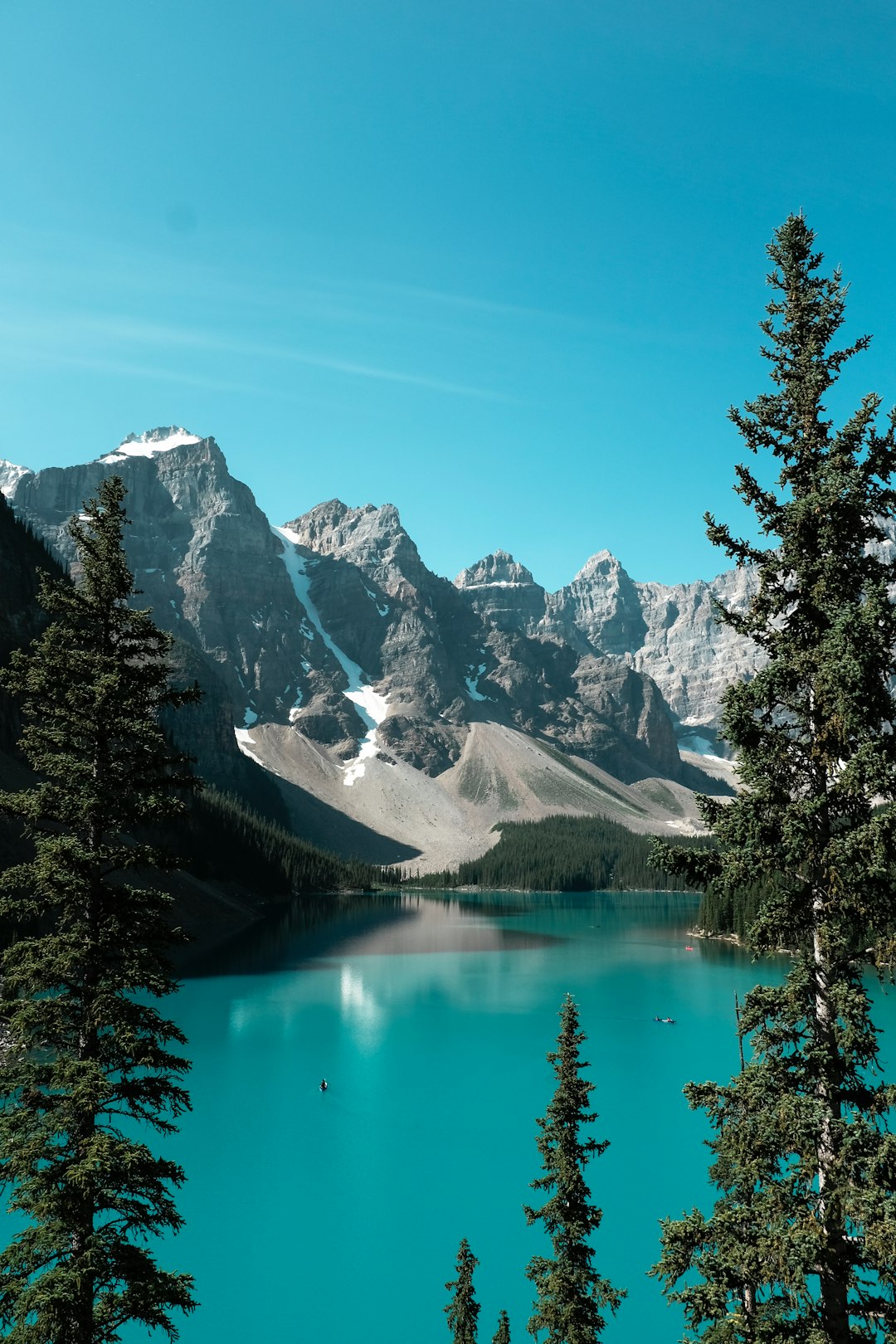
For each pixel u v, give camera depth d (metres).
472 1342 28.52
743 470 16.61
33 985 20.08
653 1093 73.88
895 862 14.05
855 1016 14.21
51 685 21.67
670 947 166.25
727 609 16.77
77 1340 17.67
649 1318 41.75
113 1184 18.94
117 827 21.83
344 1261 47.03
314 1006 108.38
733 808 15.88
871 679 14.60
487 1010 107.38
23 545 163.25
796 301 16.20
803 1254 13.40
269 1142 63.09
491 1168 59.22
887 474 15.45
